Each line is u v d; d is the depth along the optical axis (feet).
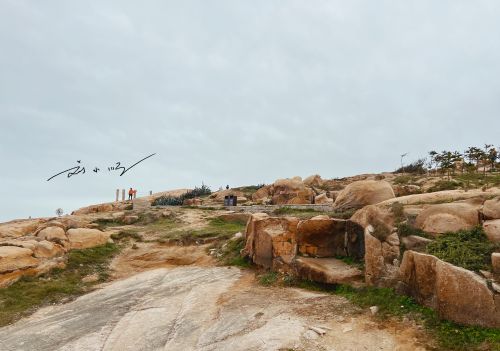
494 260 23.59
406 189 70.64
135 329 28.63
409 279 26.40
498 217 29.43
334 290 32.55
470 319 21.56
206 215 75.87
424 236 30.89
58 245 49.37
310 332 24.16
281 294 33.09
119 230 63.21
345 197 50.47
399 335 22.66
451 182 68.80
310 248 39.11
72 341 27.37
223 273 43.04
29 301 37.45
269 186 106.73
